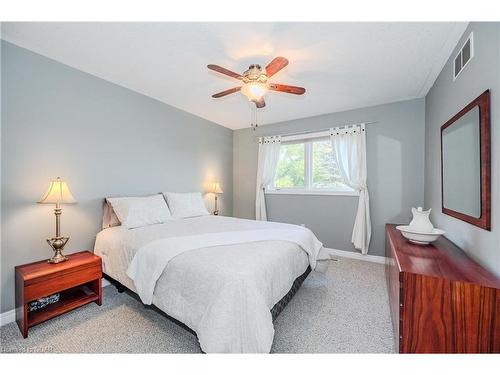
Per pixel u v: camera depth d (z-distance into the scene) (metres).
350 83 2.54
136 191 2.84
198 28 1.65
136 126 2.84
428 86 2.59
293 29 1.65
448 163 1.90
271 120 4.02
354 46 1.85
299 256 1.97
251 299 1.24
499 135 1.19
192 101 3.17
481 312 1.10
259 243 1.85
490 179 1.27
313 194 3.74
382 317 1.84
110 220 2.45
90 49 1.93
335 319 1.81
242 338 1.21
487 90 1.29
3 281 1.76
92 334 1.61
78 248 2.26
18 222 1.85
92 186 2.38
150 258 1.67
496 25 1.21
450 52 1.90
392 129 3.12
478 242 1.41
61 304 1.85
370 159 3.27
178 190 3.46
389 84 2.56
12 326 1.71
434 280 1.19
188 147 3.63
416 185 2.97
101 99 2.46
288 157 4.07
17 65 1.85
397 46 1.84
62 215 2.15
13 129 1.83
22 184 1.88
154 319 1.80
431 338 1.19
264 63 2.12
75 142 2.24
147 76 2.43
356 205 3.38
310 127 3.76
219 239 1.93
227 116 3.83
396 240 1.95
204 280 1.34
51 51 1.96
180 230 2.29
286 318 1.83
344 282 2.50
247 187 4.52
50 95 2.06
